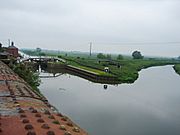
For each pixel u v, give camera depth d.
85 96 48.88
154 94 55.56
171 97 52.97
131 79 76.19
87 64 112.88
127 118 35.09
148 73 108.56
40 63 109.00
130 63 138.88
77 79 78.12
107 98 48.31
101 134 27.70
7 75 35.31
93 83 70.31
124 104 43.88
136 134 28.81
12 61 66.75
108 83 71.75
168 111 40.69
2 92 22.84
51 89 54.53
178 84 75.56
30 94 23.86
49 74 87.81
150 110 40.66
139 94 54.56
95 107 40.03
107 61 132.75
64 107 38.59
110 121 32.97
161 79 87.56
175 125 33.41
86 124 30.88
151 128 31.30
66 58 141.12
